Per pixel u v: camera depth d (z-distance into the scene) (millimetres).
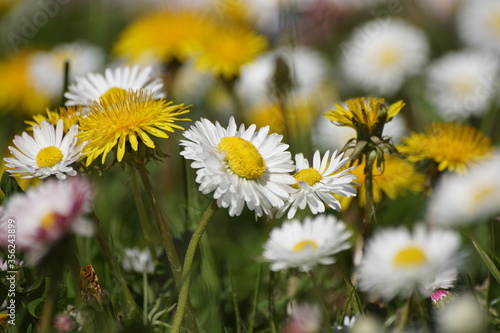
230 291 515
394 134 596
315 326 472
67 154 468
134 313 479
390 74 743
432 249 452
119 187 589
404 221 577
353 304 474
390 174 534
